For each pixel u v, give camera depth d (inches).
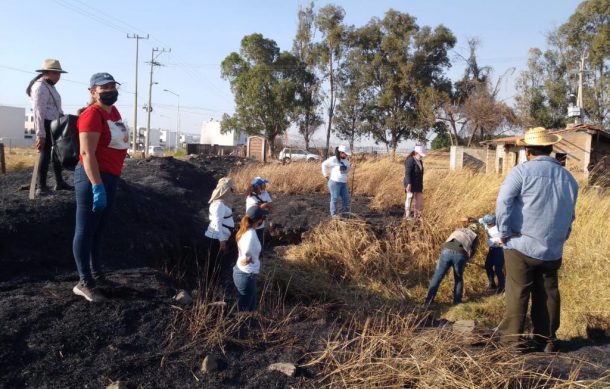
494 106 1590.8
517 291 192.2
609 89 1566.2
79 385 134.7
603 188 423.8
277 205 450.0
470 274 338.3
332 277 321.7
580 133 687.7
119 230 268.4
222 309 176.7
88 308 165.8
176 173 579.8
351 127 1923.0
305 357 162.9
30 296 172.1
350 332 190.2
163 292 192.1
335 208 387.2
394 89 1792.6
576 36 1674.5
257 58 1900.8
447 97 1701.5
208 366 148.3
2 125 2878.9
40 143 277.0
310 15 1911.9
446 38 1748.3
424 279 334.3
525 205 185.5
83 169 166.6
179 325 167.3
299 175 567.5
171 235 302.7
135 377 140.9
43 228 236.2
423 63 1763.0
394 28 1804.9
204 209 438.3
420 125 1752.0
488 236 320.2
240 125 1894.7
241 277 204.2
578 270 295.1
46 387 132.3
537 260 186.9
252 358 158.4
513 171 188.5
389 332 179.5
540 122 1722.4
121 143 174.1
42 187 288.0
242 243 204.2
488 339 183.2
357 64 1828.2
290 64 1873.8
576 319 243.8
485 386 150.6
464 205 390.9
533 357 180.2
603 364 186.1
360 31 1841.8
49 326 154.2
